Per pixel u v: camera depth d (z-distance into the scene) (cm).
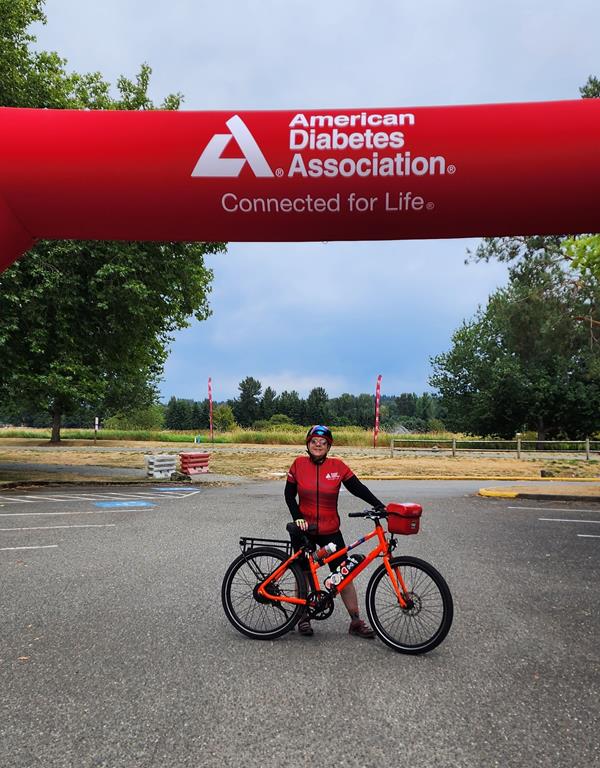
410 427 11488
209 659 416
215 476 1909
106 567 675
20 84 1703
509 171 593
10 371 1630
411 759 292
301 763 288
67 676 386
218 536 860
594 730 322
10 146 623
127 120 629
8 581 614
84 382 1698
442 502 1287
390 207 618
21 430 5719
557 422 3947
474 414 4081
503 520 1049
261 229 645
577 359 3812
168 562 699
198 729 320
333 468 468
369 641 457
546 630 480
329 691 367
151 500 1284
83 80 1975
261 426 7638
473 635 468
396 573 446
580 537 888
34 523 973
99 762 288
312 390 11094
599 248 1675
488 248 2270
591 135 585
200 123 624
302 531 455
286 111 628
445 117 606
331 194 616
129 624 487
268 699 355
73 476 1808
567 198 596
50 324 1644
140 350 2022
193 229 648
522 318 2475
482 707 347
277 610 468
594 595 580
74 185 623
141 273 1738
